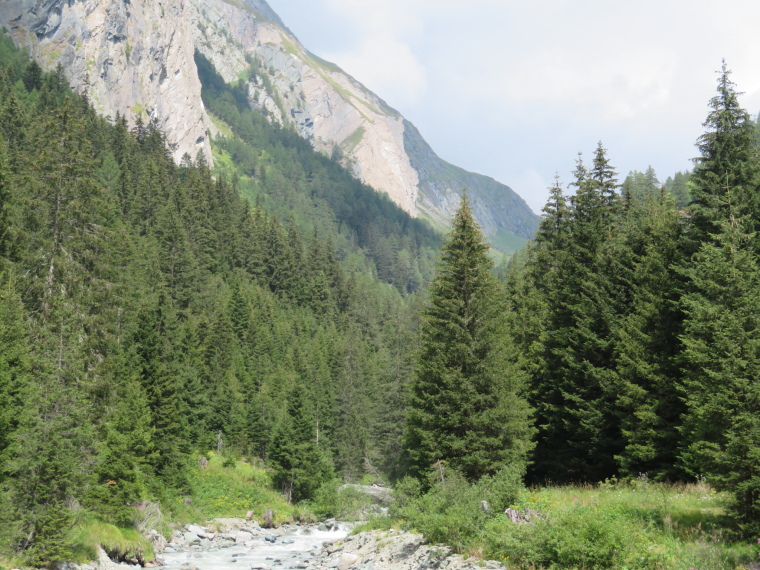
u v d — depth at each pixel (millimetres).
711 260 22766
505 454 29016
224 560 27297
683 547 14617
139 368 39188
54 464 19172
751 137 29438
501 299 33125
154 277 82938
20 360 21734
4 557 18016
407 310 140375
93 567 21156
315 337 103125
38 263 33906
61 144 36469
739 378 16859
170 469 37812
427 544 20281
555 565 14734
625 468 27688
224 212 140500
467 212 33000
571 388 33594
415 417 30875
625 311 33250
